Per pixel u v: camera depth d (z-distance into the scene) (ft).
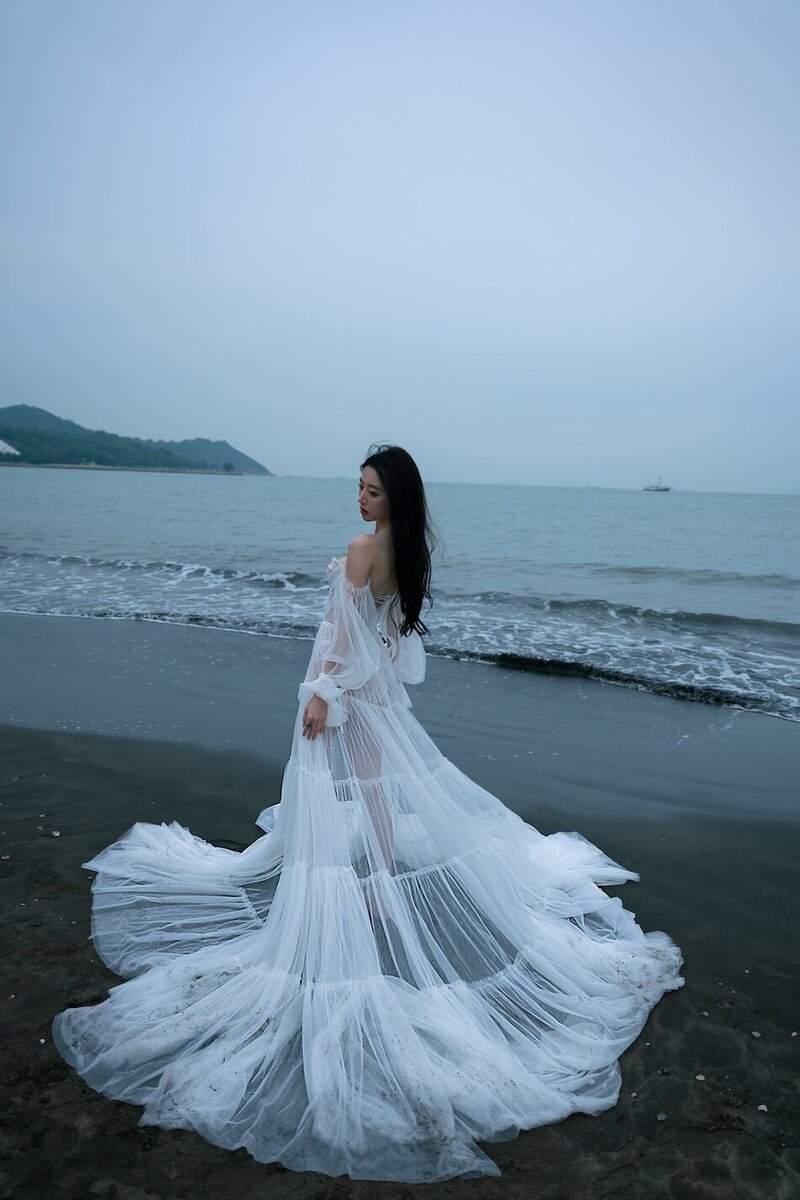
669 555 67.36
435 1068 7.96
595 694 23.73
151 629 31.53
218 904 10.99
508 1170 7.00
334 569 10.19
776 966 10.20
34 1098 7.64
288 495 205.67
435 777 10.44
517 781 16.79
